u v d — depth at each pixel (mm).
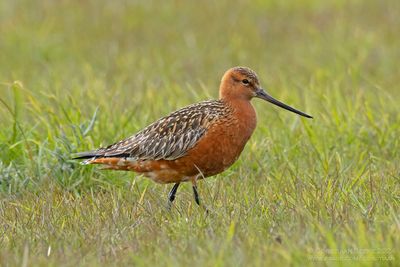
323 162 14109
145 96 17828
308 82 19406
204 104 13156
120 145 13211
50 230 11547
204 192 13148
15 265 10211
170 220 11758
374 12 26078
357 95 17000
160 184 13852
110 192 13328
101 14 26578
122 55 22906
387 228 10344
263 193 12805
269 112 16969
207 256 9938
